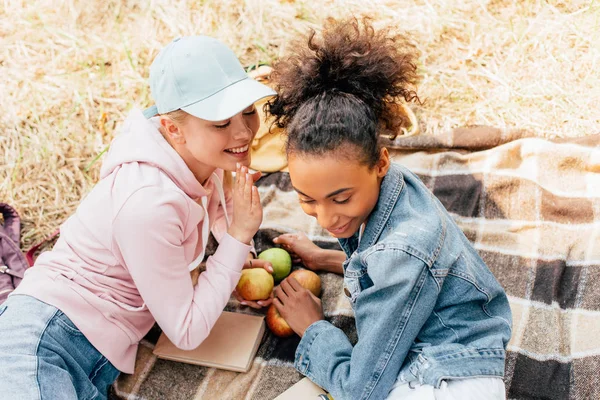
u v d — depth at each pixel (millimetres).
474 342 1466
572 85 2594
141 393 1796
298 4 2938
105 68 2803
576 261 1988
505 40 2773
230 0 2945
